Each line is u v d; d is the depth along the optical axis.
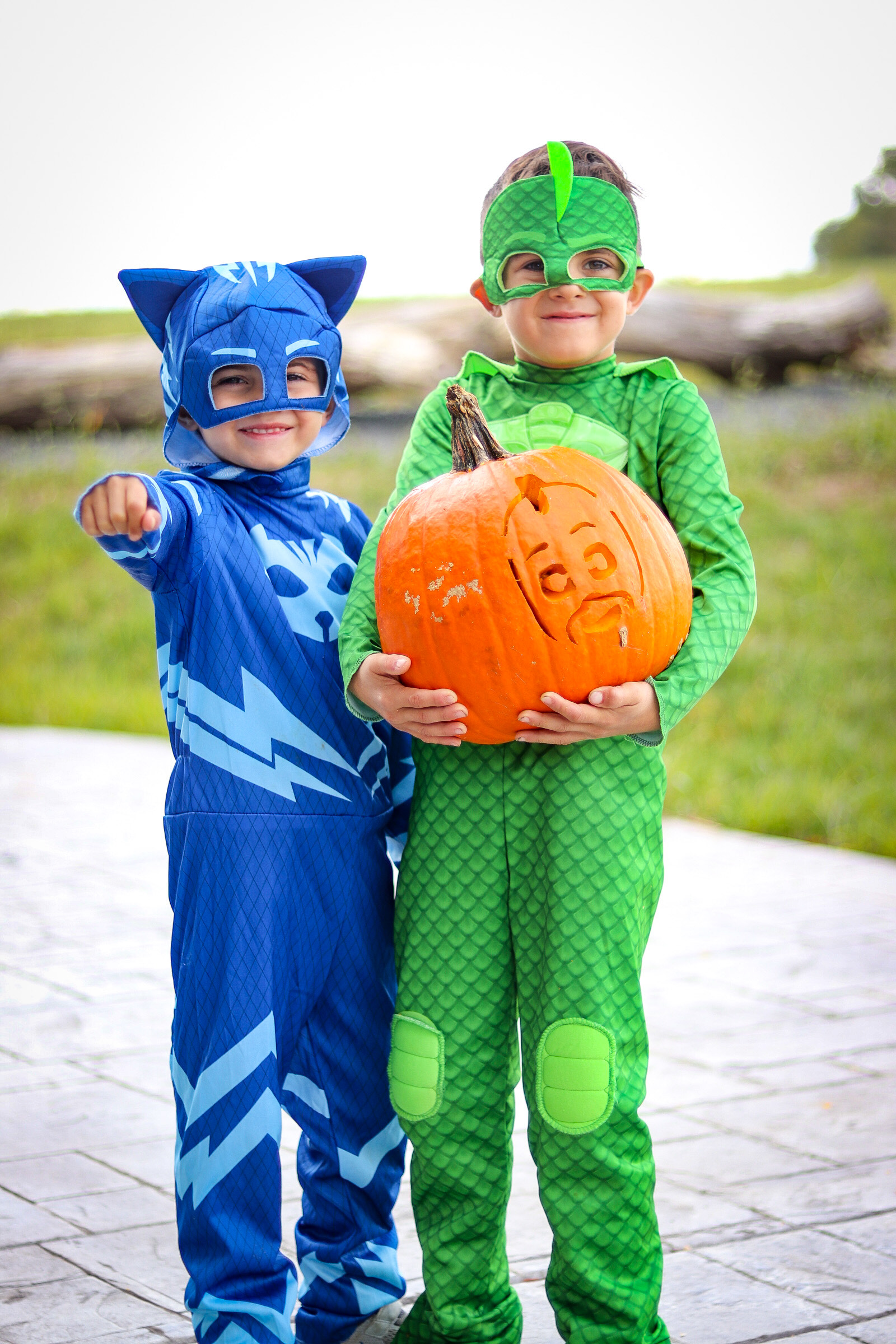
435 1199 2.21
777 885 6.20
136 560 2.06
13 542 13.92
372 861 2.26
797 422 13.46
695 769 8.52
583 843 2.09
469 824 2.15
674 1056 3.95
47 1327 2.40
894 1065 3.88
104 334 17.25
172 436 2.29
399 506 2.13
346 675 2.15
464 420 2.09
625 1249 2.09
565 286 2.25
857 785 8.23
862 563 11.34
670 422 2.29
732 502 2.26
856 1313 2.47
